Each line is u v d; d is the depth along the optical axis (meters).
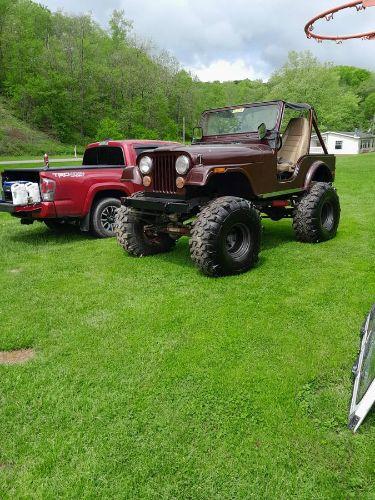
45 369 2.69
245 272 4.41
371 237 5.89
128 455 1.98
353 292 3.79
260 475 1.86
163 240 5.29
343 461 1.92
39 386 2.52
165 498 1.76
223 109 5.54
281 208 5.75
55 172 5.89
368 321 2.82
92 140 50.50
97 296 3.91
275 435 2.08
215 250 4.10
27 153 39.41
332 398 2.33
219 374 2.57
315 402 2.30
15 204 5.71
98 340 3.04
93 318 3.42
